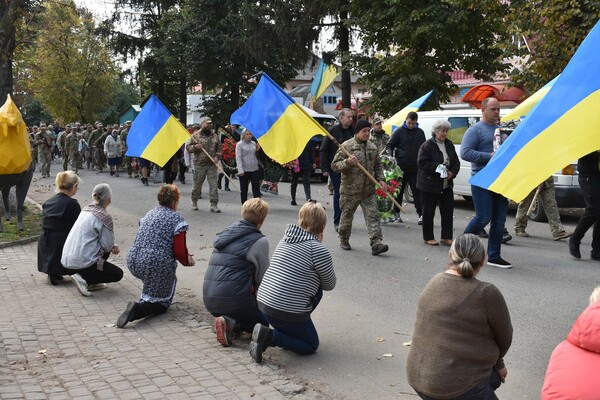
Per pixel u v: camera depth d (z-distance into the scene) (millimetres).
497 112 8875
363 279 8281
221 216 13969
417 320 3826
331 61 27828
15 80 50656
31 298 7633
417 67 21984
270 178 18000
